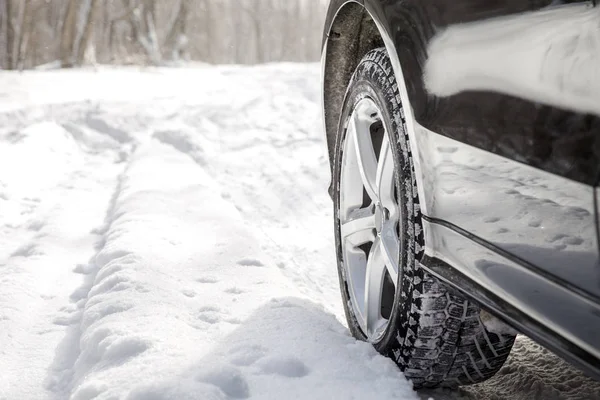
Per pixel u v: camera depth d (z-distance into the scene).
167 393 1.84
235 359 2.10
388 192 2.21
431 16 1.87
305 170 6.90
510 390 2.25
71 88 12.43
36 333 2.77
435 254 1.92
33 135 8.05
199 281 2.97
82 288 3.30
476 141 1.70
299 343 2.21
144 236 3.66
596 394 2.18
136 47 28.14
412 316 1.99
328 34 2.63
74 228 4.54
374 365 2.08
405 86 1.97
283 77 12.21
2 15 26.38
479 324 1.96
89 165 7.59
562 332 1.47
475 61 1.70
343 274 2.53
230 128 9.01
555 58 1.45
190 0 30.08
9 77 14.32
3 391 2.26
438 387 2.21
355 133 2.43
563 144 1.43
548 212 1.48
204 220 4.11
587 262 1.39
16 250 4.09
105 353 2.21
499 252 1.66
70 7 25.27
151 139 8.27
